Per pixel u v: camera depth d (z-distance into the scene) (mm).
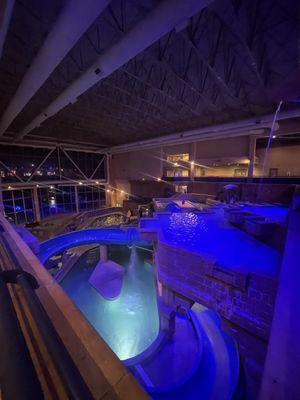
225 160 15930
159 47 6340
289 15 4793
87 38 6129
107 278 11211
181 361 5305
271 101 9289
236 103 9859
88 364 928
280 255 4191
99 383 847
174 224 6539
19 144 17766
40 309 910
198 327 6152
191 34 5555
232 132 13539
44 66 5871
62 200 21906
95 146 23891
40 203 20031
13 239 2994
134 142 19781
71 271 12203
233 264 3869
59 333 1110
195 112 11070
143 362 5344
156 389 4543
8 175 17500
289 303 2008
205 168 21141
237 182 13438
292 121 12258
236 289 3793
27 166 18766
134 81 8703
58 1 4770
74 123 14789
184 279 4672
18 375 638
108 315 8883
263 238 5016
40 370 901
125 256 14125
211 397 4203
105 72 6270
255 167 16969
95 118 13555
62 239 10023
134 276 11641
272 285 3369
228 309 3936
